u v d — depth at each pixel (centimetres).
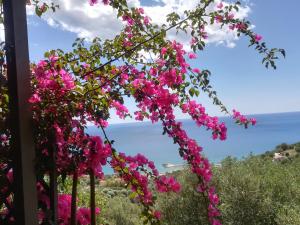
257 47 293
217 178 746
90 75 287
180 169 762
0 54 226
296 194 736
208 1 289
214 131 313
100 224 639
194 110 309
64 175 237
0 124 212
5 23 198
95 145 247
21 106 199
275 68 292
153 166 283
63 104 228
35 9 299
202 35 292
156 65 294
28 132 203
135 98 285
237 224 699
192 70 287
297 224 609
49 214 214
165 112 289
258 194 718
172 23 293
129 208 913
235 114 335
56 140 220
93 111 243
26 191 197
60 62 264
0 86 212
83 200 568
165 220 724
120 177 274
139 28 303
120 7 295
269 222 693
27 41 207
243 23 303
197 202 698
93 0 300
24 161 197
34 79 238
